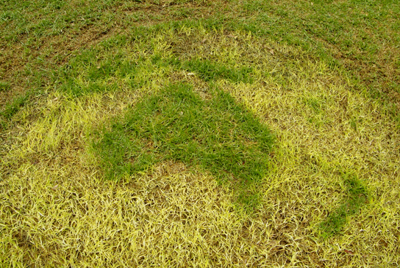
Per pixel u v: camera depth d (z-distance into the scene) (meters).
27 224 2.48
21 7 4.34
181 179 2.78
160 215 2.55
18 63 3.67
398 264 2.42
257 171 2.83
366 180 2.85
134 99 3.35
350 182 2.84
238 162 2.92
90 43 3.96
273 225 2.57
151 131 3.04
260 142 3.03
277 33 4.22
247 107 3.34
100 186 2.69
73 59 3.70
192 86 3.48
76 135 3.04
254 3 4.66
